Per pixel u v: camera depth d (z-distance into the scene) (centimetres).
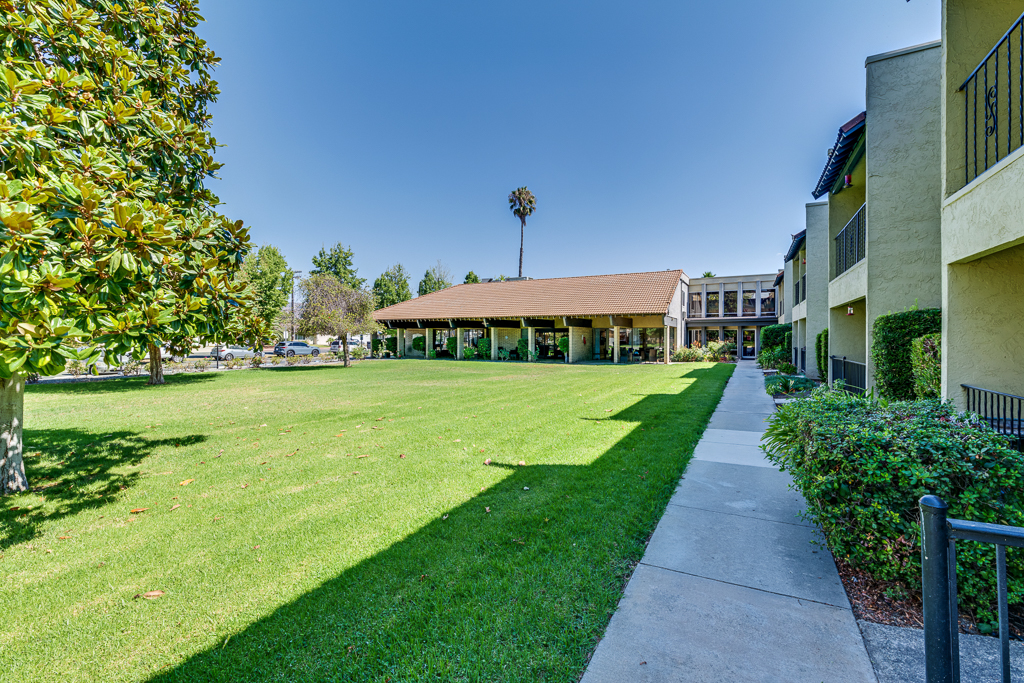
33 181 331
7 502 446
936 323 619
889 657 210
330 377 1839
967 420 306
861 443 265
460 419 856
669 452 586
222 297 462
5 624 253
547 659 214
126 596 280
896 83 714
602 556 317
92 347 337
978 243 404
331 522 389
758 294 3422
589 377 1752
